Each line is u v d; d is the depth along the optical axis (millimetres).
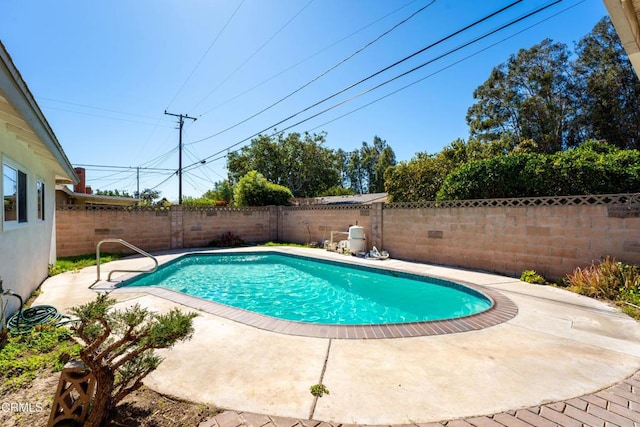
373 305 6812
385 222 10969
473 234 8586
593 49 22641
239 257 12133
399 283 8305
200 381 2863
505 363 3266
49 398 2525
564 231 6961
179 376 2951
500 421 2328
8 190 4523
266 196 17109
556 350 3590
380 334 4055
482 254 8391
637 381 2922
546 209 7223
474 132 28750
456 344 3756
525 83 25875
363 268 9258
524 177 8062
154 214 12656
